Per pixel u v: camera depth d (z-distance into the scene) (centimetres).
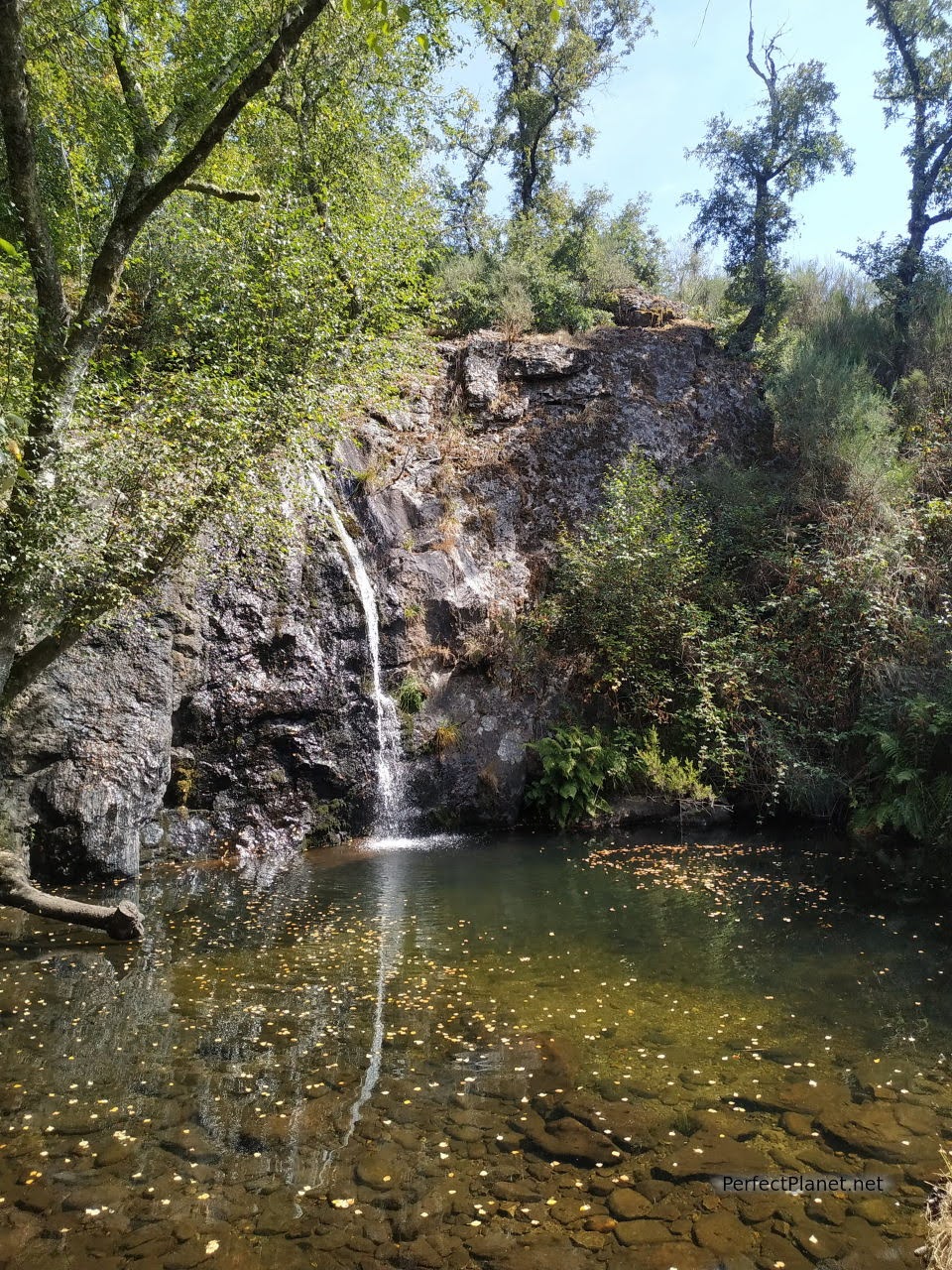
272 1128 377
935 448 1381
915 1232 308
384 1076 429
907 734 1033
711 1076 430
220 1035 478
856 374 1513
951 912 726
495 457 1383
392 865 898
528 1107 397
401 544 1181
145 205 711
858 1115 390
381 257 997
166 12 919
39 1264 286
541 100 1927
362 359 959
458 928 683
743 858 922
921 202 1755
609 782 1126
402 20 508
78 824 791
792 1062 447
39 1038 471
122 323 1062
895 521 1232
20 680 699
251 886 809
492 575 1258
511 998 536
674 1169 346
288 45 693
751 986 558
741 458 1522
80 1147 360
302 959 607
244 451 750
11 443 447
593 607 1248
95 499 683
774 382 1584
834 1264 291
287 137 1225
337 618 1048
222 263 932
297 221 952
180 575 882
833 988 555
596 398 1512
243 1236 303
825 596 1211
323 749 1009
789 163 1720
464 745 1098
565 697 1192
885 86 1794
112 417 716
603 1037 478
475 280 1650
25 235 671
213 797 944
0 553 618
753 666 1165
